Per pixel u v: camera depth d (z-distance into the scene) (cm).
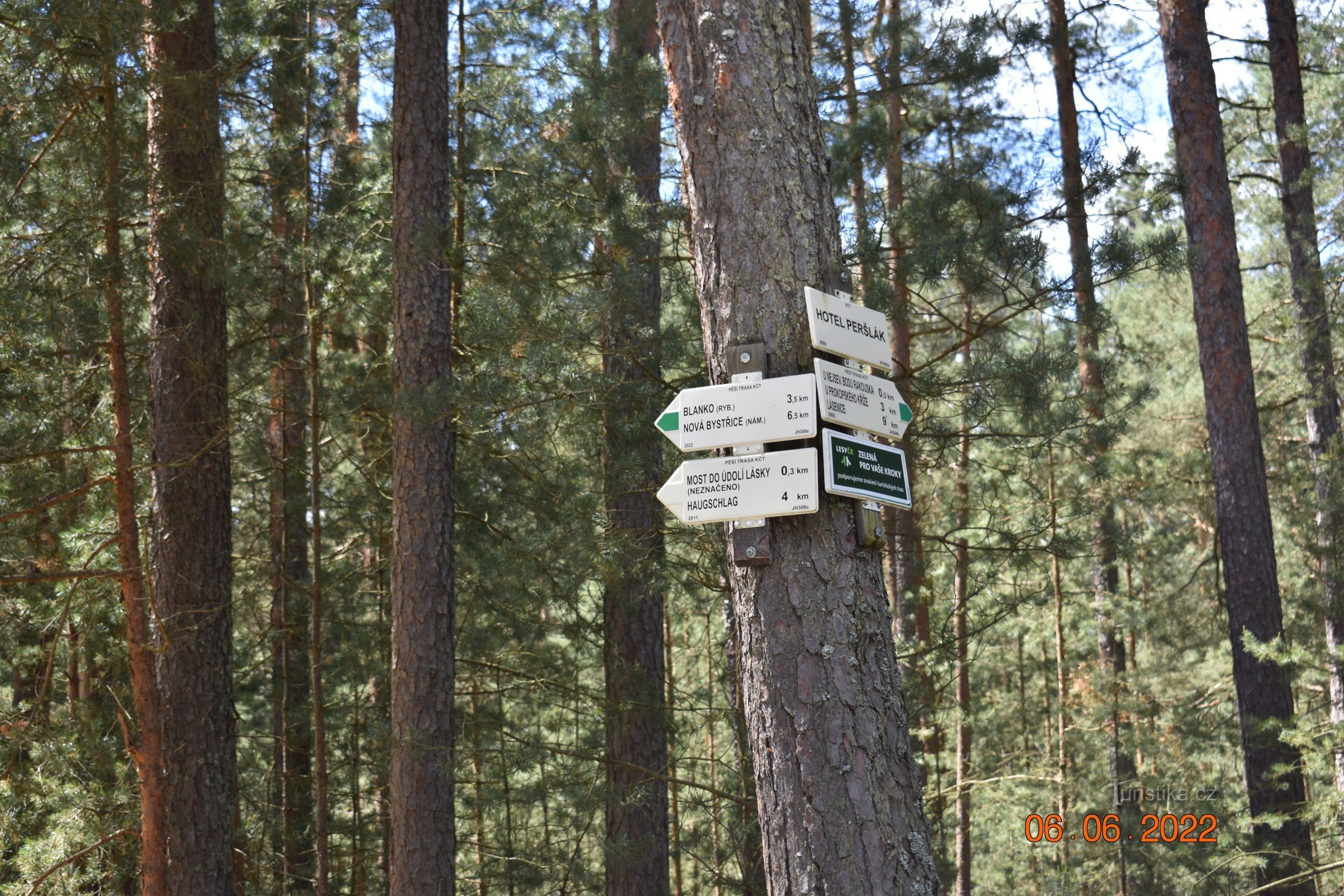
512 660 1152
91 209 750
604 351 715
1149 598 1736
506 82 1076
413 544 823
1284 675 952
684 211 779
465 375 954
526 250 856
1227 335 995
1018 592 959
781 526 326
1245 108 1371
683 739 985
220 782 829
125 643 971
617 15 951
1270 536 975
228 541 873
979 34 858
